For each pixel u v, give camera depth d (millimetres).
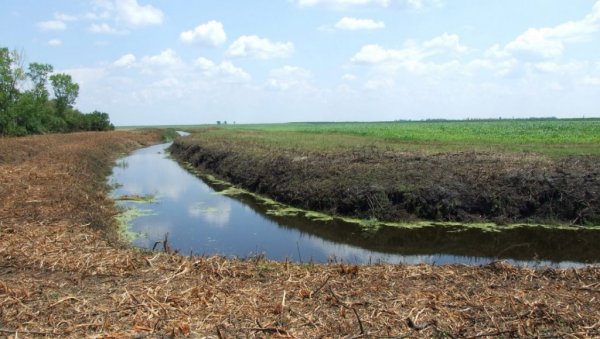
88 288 6699
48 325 5473
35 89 53406
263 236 13109
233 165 23688
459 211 13781
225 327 5398
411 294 6461
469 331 5379
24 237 9258
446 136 35844
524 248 11805
